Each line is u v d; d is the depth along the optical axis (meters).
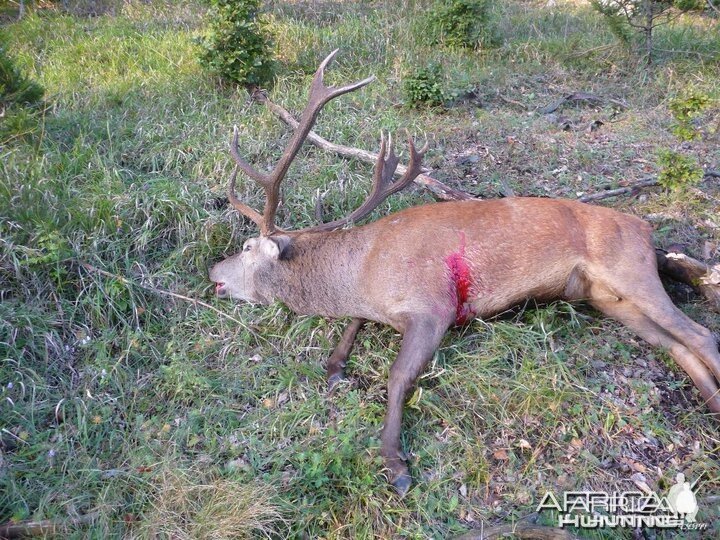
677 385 2.44
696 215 3.25
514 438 2.23
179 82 4.39
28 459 2.11
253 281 2.77
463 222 2.56
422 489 2.07
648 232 2.60
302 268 2.69
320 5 6.13
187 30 5.46
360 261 2.60
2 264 2.65
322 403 2.35
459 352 2.50
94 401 2.32
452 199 3.26
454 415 2.29
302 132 2.55
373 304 2.57
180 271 2.93
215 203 3.25
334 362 2.54
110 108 4.06
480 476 2.10
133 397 2.38
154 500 1.99
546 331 2.61
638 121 4.23
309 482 2.04
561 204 2.62
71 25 5.50
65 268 2.72
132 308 2.70
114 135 3.70
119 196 3.06
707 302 2.78
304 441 2.19
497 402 2.30
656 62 5.10
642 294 2.47
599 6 5.23
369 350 2.59
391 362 2.51
